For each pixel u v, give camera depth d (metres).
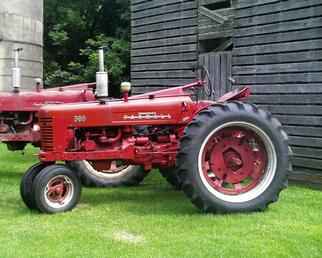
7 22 14.55
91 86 8.97
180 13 10.12
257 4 8.59
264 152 6.19
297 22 7.96
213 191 5.96
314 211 6.18
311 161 7.82
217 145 6.13
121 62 20.31
